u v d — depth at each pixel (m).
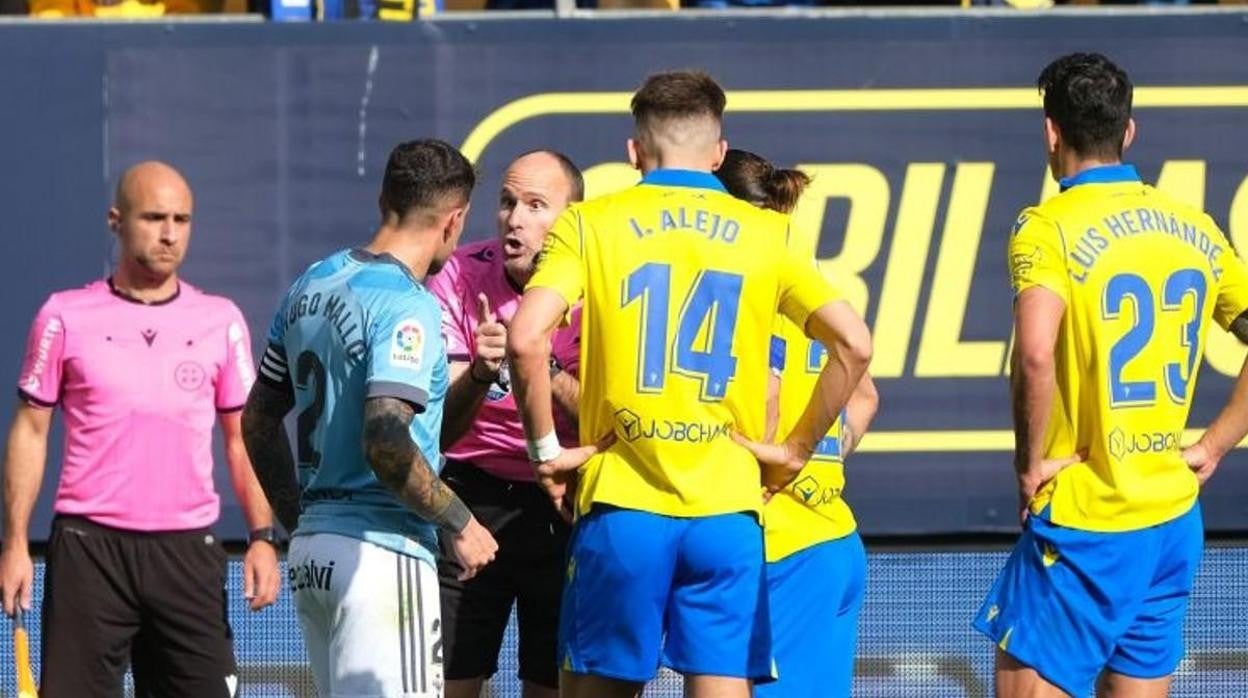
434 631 16.92
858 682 25.42
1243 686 25.25
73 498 20.03
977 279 25.00
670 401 16.72
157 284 20.31
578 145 24.91
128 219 20.00
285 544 25.23
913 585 25.52
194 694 20.39
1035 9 25.00
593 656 17.00
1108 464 18.12
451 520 16.36
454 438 18.98
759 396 17.11
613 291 16.77
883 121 24.95
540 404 16.70
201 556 20.30
